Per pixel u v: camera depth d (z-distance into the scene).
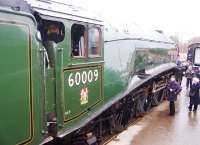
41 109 5.57
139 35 13.90
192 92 16.28
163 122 14.02
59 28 6.35
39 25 5.89
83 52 7.12
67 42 6.39
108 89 9.10
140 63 13.57
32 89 5.27
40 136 5.58
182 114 15.81
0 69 4.61
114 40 10.10
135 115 14.45
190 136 11.95
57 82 6.08
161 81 18.33
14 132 4.91
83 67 7.06
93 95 7.62
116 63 9.98
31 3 5.68
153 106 17.66
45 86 5.71
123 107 12.01
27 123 5.18
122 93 10.37
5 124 4.73
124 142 10.87
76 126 6.81
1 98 4.64
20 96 5.00
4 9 4.71
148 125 13.39
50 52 5.98
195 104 16.33
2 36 4.65
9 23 4.79
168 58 19.94
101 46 8.01
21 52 5.02
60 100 6.15
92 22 7.43
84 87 7.13
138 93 14.07
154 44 16.47
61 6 6.67
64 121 6.33
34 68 5.32
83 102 7.11
